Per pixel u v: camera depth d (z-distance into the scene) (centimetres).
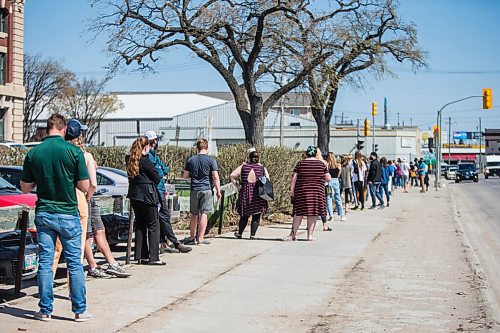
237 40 2825
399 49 3516
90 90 6412
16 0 2852
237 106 2941
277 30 2748
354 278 995
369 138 6662
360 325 720
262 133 2880
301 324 721
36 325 678
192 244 1310
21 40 4422
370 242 1429
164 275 979
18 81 4397
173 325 702
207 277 973
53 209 679
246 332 683
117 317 725
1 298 830
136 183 1045
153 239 1059
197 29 2706
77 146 730
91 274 945
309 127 5875
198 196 1291
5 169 1252
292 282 953
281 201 1944
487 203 3278
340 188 2167
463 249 1339
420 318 753
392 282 969
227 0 2681
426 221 2012
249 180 1416
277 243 1372
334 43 2825
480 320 744
